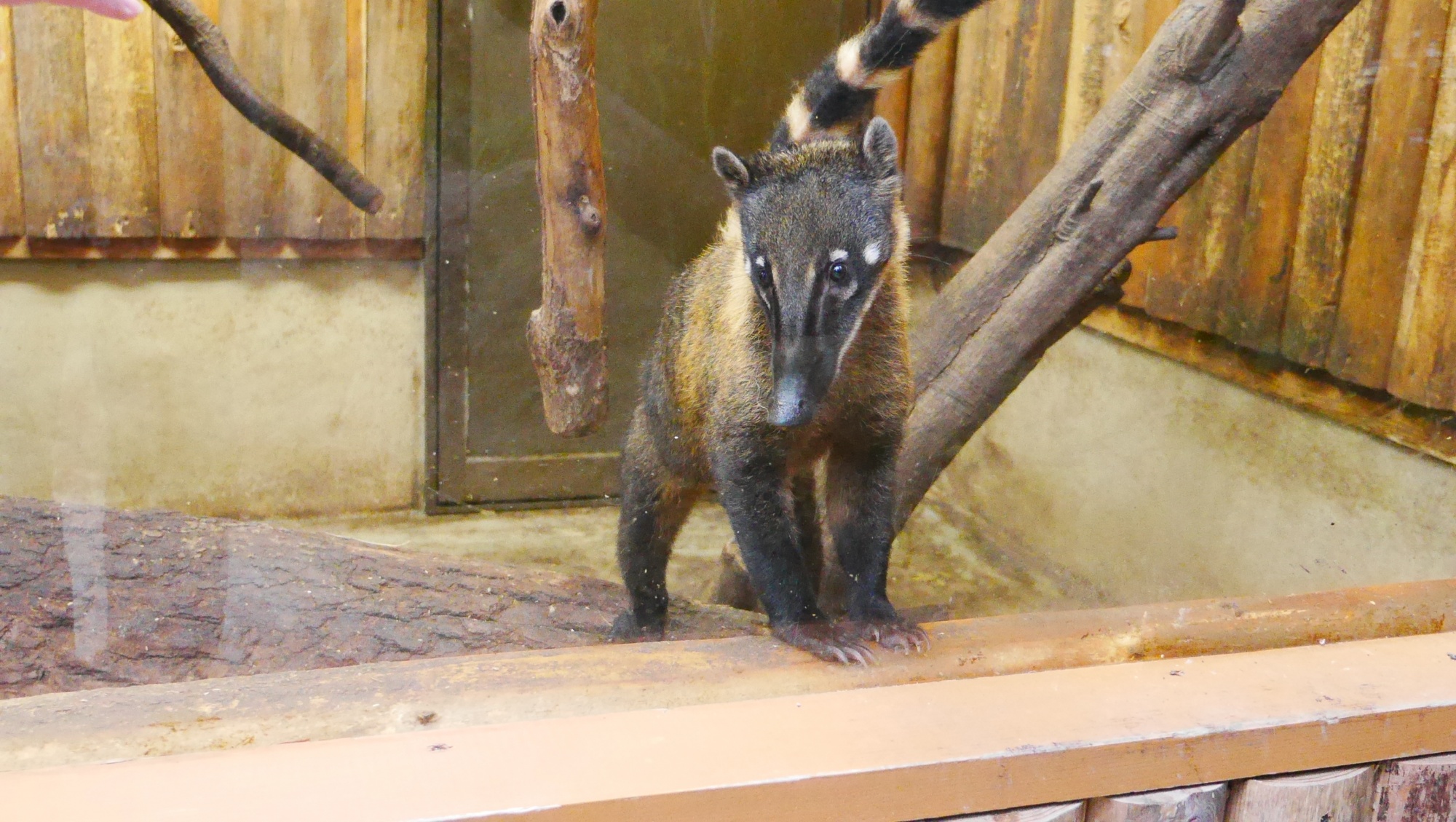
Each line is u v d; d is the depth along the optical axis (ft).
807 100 7.32
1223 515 10.30
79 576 6.66
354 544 7.39
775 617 6.88
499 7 6.31
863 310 7.34
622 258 7.74
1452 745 5.30
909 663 6.19
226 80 6.18
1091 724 4.84
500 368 7.33
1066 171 8.38
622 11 6.42
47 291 6.88
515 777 4.26
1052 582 9.65
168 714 4.82
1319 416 9.95
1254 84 7.66
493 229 6.86
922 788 4.53
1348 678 5.42
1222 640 6.45
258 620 6.64
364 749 4.41
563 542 7.92
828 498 8.26
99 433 7.16
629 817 4.19
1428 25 8.57
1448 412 8.96
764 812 4.36
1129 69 8.75
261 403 7.35
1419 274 8.86
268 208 6.84
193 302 7.05
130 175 6.60
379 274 7.13
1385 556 9.43
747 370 7.44
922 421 8.56
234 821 3.91
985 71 8.82
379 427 7.54
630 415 8.22
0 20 6.10
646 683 5.65
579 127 5.67
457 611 7.23
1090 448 11.00
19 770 4.27
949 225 9.20
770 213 7.12
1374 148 9.12
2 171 6.41
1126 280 8.71
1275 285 9.91
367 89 6.42
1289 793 5.05
